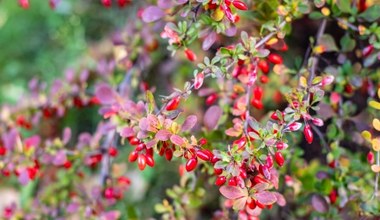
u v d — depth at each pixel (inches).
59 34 40.6
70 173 25.3
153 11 20.0
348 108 21.2
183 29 18.9
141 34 25.8
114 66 27.0
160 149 17.6
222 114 21.0
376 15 19.7
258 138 17.1
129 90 25.8
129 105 18.9
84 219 24.1
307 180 21.4
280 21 19.1
